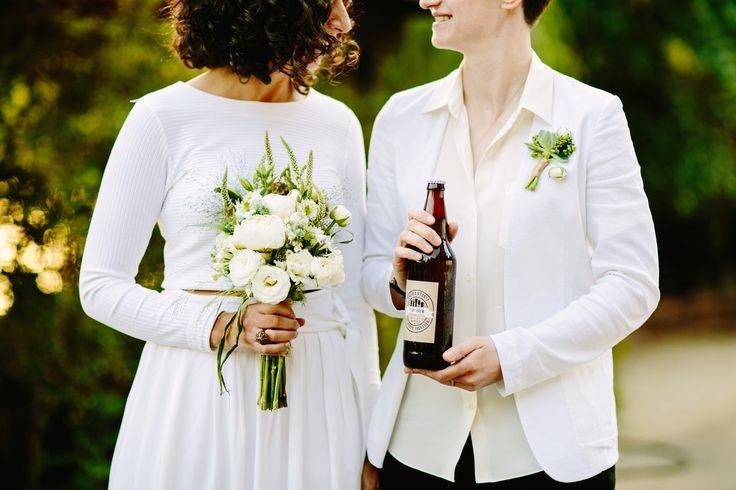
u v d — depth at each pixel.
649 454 6.48
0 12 4.01
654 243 2.17
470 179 2.29
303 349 2.28
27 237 4.05
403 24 5.30
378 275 2.38
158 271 4.13
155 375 2.25
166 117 2.25
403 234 2.13
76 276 4.12
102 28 4.12
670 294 14.72
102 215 2.21
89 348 4.22
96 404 4.29
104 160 4.14
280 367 2.17
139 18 4.14
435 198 2.13
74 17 4.10
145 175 2.22
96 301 2.19
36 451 4.23
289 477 2.22
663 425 7.30
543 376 2.12
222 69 2.33
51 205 4.06
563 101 2.25
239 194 2.15
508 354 2.10
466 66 2.33
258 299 2.07
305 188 2.15
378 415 2.35
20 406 4.19
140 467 2.21
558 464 2.14
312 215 2.11
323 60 2.51
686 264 15.01
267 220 2.05
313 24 2.21
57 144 4.07
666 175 11.31
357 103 5.12
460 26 2.24
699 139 11.24
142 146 2.22
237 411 2.20
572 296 2.19
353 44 2.55
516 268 2.19
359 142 2.52
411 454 2.31
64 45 4.11
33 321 4.12
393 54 5.29
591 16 9.64
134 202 2.21
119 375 4.32
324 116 2.44
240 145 2.29
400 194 2.37
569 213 2.17
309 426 2.27
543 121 2.25
